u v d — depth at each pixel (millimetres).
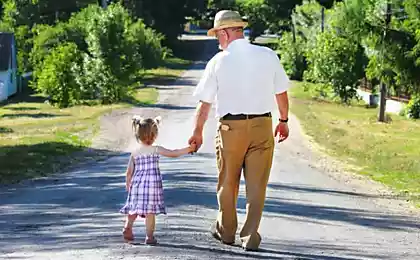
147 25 83938
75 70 39156
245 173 7180
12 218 10109
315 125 28750
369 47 30375
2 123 29109
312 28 54469
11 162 17156
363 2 29328
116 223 9344
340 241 8633
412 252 8102
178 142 22125
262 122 7055
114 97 39531
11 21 64000
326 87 42281
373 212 11508
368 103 40938
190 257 6625
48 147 20562
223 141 7117
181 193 12367
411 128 28703
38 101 44000
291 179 15617
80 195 12555
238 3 88250
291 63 58625
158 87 49625
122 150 20969
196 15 90125
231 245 7422
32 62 49688
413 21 28188
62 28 47688
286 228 9422
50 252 7184
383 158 20016
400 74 29219
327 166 18344
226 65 6992
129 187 7379
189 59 81062
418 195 13859
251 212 7141
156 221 9242
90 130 26141
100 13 40500
